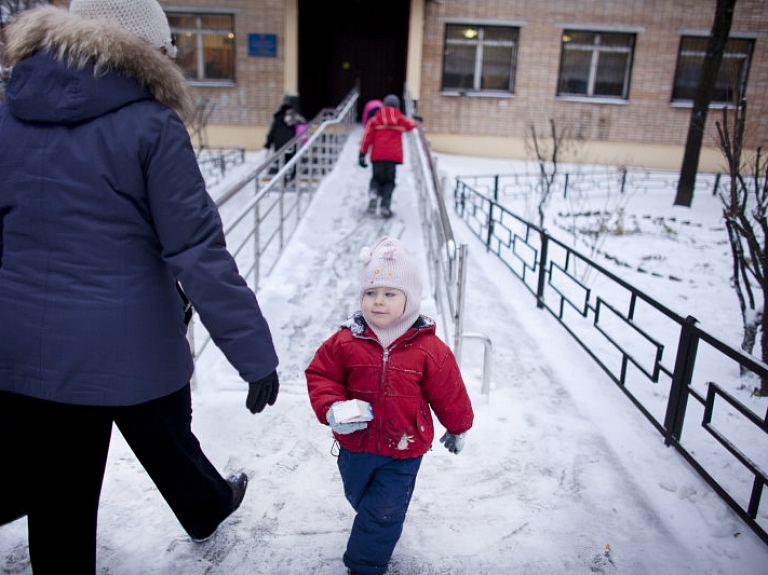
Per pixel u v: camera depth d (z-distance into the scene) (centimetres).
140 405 173
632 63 1777
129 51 157
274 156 607
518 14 1738
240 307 166
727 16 1252
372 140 789
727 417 400
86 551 178
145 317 164
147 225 164
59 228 156
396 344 204
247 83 1691
